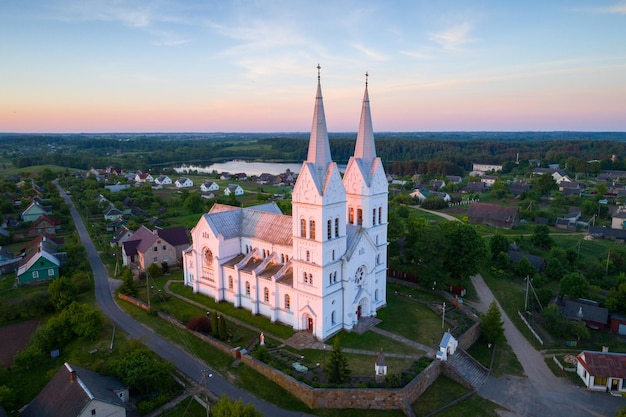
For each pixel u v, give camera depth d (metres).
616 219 146.12
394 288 92.75
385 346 67.25
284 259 77.94
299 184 66.31
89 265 107.56
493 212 160.00
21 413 49.97
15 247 126.94
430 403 57.09
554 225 157.12
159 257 104.75
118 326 74.88
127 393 53.25
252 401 55.25
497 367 68.12
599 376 61.97
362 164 73.50
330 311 69.38
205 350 66.69
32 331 73.81
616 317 80.12
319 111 64.44
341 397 54.53
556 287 99.12
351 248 70.81
